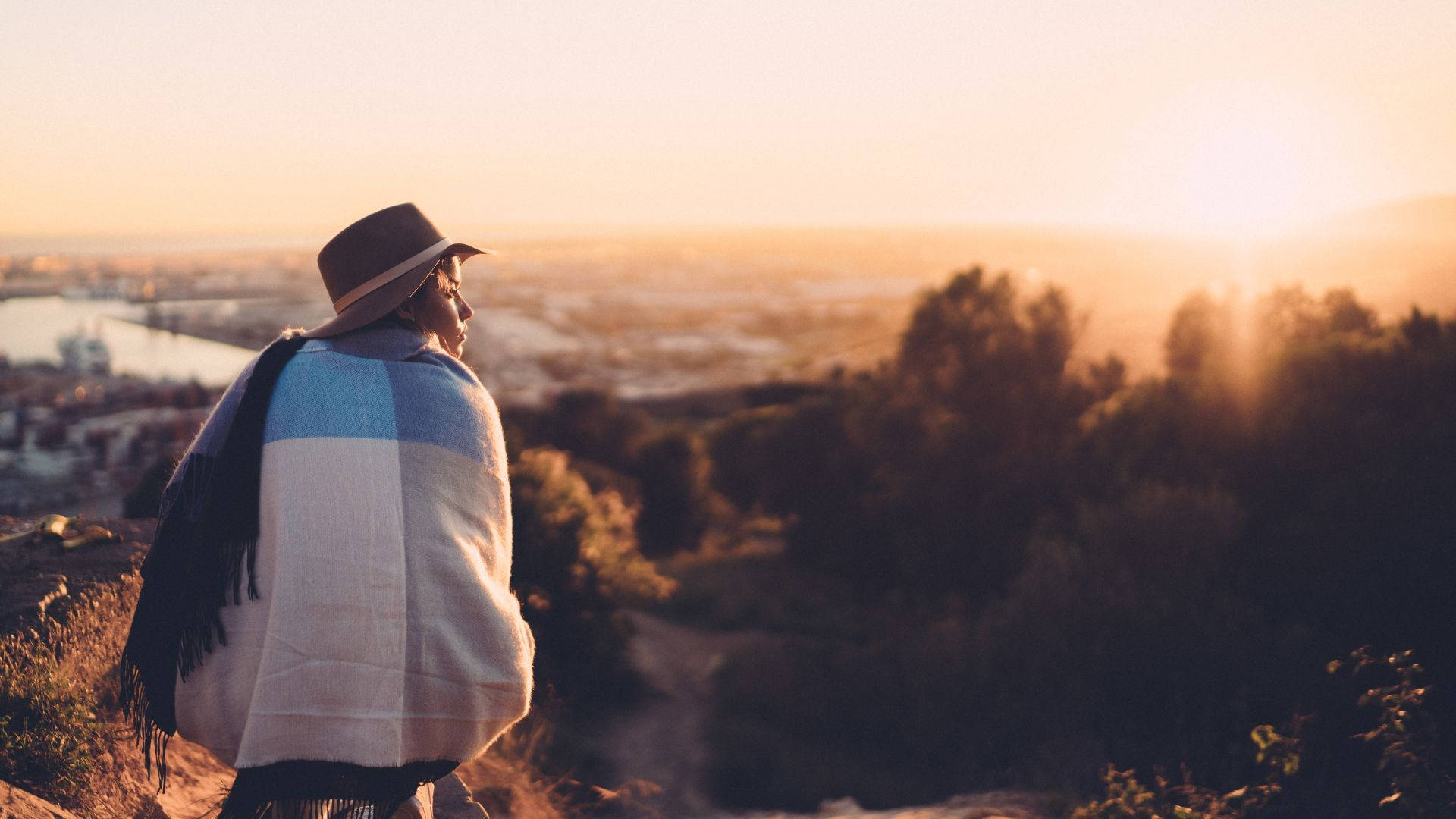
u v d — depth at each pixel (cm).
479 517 187
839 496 2367
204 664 179
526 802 541
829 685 1275
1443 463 884
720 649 1688
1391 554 802
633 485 2941
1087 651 804
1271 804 521
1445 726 526
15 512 4847
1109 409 1616
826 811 861
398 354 188
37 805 227
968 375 2072
